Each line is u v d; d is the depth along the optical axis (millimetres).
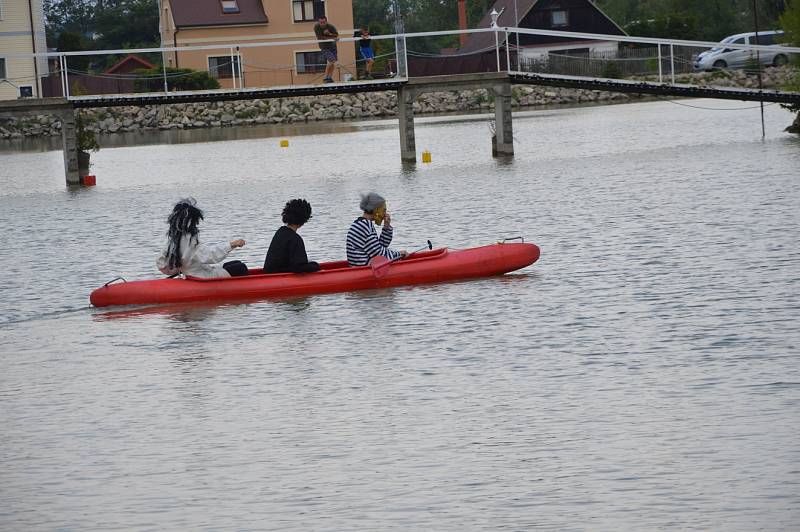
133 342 22297
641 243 29766
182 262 25438
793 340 19484
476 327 21844
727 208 34562
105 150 88938
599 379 17953
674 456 14414
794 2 67000
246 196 47812
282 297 25234
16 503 14039
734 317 21328
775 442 14664
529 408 16688
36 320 24844
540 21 125875
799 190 37469
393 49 123875
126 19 182250
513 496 13461
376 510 13258
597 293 24188
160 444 16031
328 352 20625
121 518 13414
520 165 54500
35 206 48000
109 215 43406
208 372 19797
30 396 18906
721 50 108188
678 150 56406
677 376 17844
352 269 25688
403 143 60938
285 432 16266
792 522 12383
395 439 15688
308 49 114250
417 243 32312
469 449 15109
